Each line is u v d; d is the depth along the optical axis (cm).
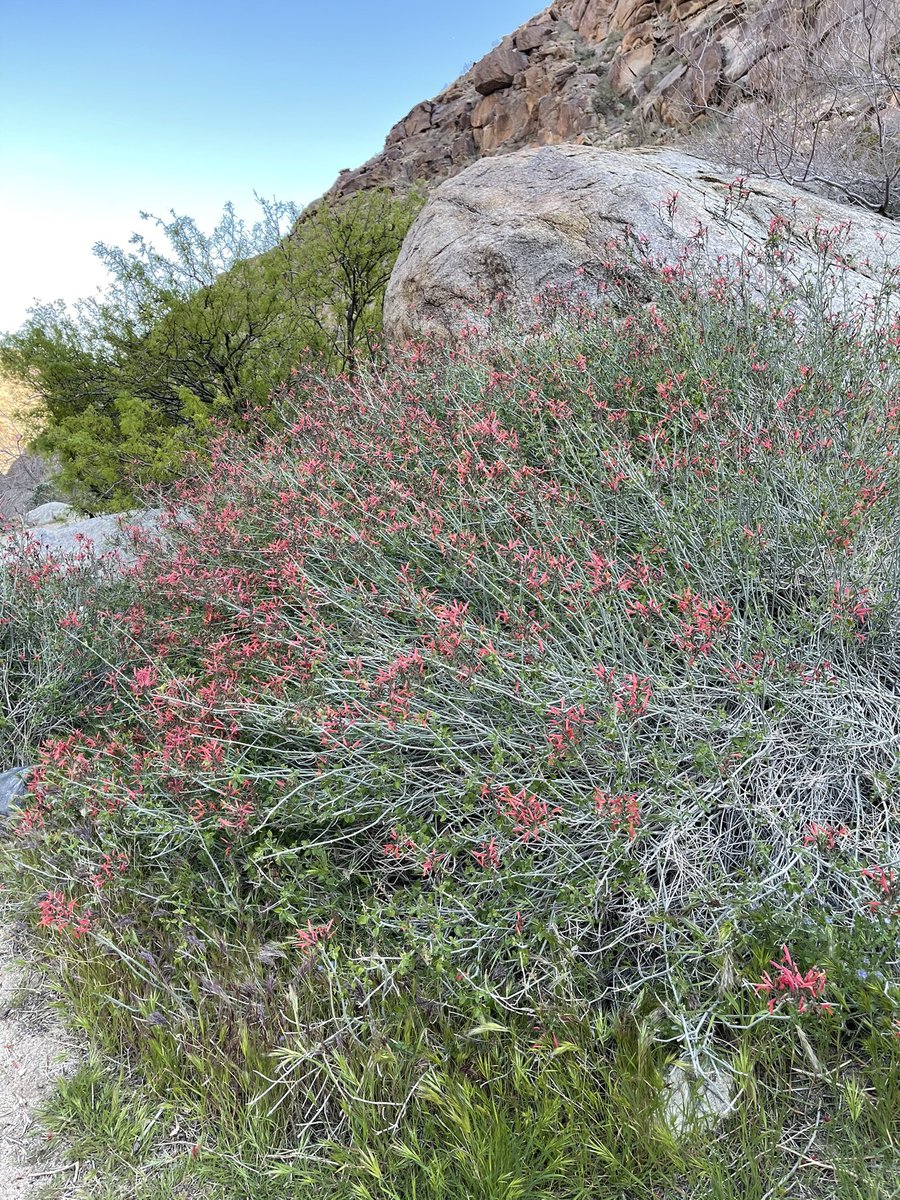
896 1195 158
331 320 951
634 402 369
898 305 516
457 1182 169
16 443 1434
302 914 227
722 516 286
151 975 229
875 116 771
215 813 242
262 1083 197
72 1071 224
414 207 1010
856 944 182
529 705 238
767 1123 173
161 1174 192
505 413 389
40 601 412
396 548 317
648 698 229
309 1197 176
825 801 228
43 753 288
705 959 199
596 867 215
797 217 609
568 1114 177
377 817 246
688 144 1002
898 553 270
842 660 259
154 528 536
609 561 264
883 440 314
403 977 210
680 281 445
